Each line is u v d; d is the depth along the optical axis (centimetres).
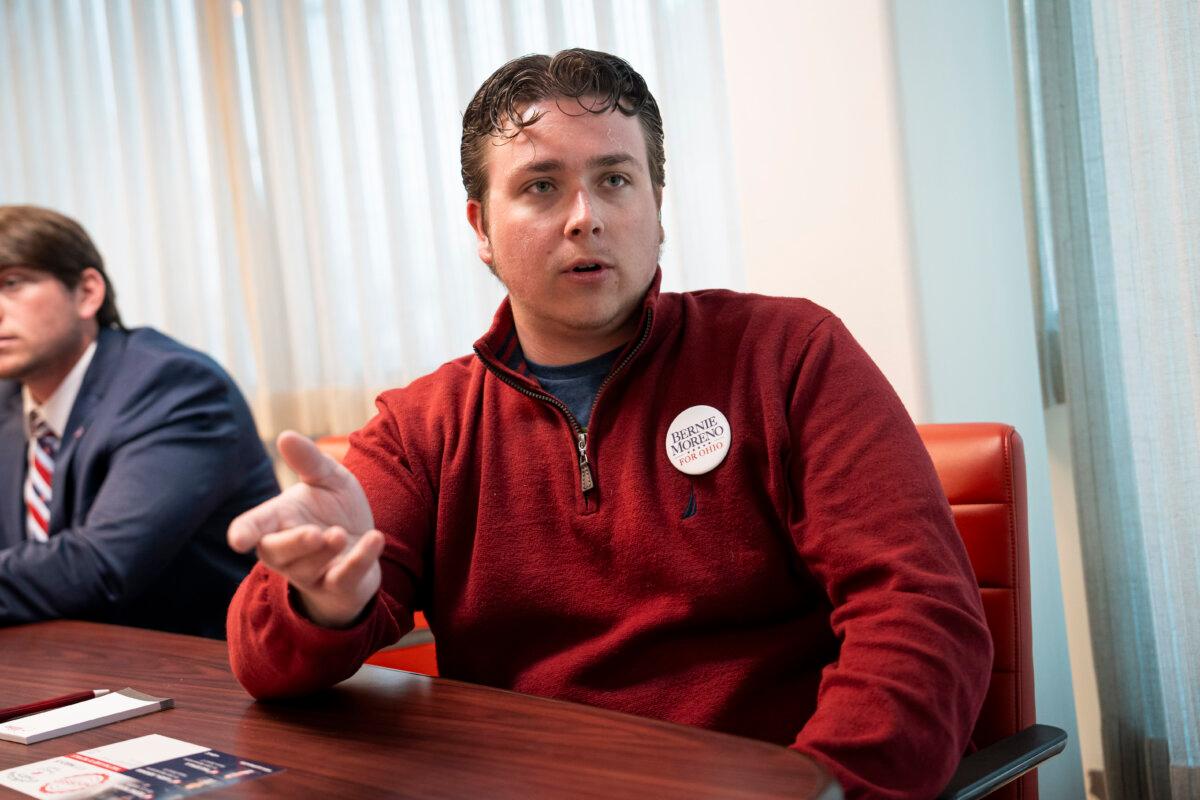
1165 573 193
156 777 81
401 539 128
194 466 195
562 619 124
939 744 91
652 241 128
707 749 80
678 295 134
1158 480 193
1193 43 181
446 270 295
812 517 111
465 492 131
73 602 176
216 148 336
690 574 118
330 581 91
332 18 310
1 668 130
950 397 198
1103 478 205
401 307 303
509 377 129
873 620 99
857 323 202
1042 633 207
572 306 124
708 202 250
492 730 88
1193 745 191
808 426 117
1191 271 182
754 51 213
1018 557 126
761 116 213
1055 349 218
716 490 120
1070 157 206
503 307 134
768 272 215
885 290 198
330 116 317
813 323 124
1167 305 188
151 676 118
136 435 194
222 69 333
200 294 345
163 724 97
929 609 98
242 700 104
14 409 212
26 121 383
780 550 119
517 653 127
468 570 129
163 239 349
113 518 184
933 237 199
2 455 210
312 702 101
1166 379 188
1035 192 217
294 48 318
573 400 130
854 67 199
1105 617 206
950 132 204
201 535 203
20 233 197
